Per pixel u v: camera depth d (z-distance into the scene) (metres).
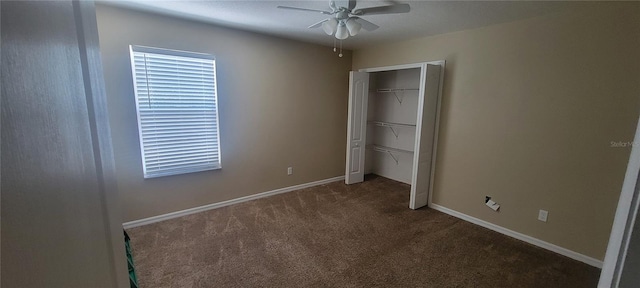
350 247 2.64
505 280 2.20
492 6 2.39
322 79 4.33
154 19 2.82
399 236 2.88
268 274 2.22
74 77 0.45
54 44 0.36
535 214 2.75
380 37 3.65
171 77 3.00
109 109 2.72
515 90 2.79
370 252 2.56
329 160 4.68
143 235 2.81
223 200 3.59
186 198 3.30
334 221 3.20
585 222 2.45
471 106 3.17
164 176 3.11
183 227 3.00
